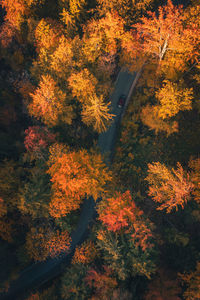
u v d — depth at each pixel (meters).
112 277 24.59
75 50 29.28
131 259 23.77
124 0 28.98
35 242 29.23
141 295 23.31
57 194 25.92
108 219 23.89
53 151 27.75
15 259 31.92
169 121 30.52
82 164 24.27
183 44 25.80
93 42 27.86
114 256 23.02
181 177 23.91
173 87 25.67
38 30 29.89
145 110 31.55
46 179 29.33
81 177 22.53
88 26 29.91
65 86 31.14
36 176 29.00
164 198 25.77
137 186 32.75
